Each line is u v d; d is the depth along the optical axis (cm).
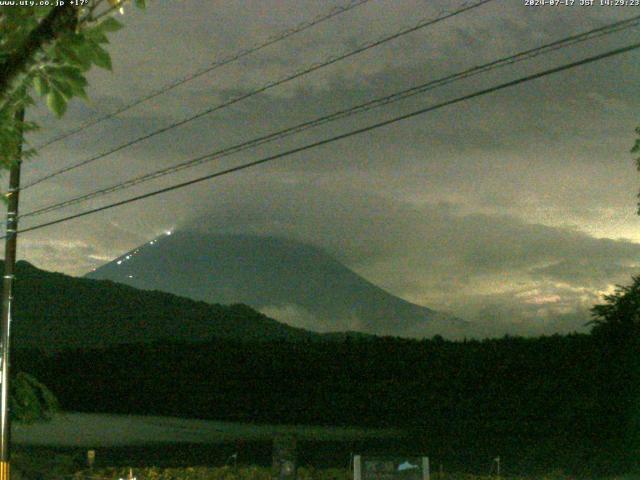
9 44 446
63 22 434
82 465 2339
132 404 4625
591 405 3356
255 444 3238
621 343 3462
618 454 2744
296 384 4362
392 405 3978
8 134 537
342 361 4416
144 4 449
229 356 4684
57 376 4956
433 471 2331
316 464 2548
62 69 454
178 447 3133
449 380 4019
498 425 3481
